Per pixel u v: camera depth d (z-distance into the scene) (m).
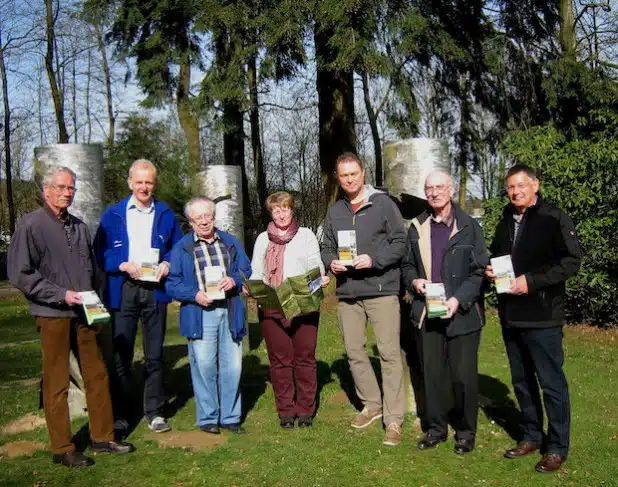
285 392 5.17
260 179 18.92
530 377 4.41
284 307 4.74
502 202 10.62
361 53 8.89
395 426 4.77
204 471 4.30
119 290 5.00
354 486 4.02
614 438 4.77
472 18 11.78
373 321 4.89
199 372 4.97
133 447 4.68
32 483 4.15
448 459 4.42
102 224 5.04
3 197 30.06
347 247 4.67
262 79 10.38
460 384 4.46
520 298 4.20
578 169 9.48
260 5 9.70
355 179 4.80
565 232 4.12
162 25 11.35
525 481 4.06
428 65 10.49
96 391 4.61
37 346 9.34
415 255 4.57
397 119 10.33
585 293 9.52
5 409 5.79
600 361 7.38
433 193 4.39
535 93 13.64
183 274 4.91
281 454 4.55
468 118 13.40
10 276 4.16
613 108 12.25
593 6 14.83
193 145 14.29
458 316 4.41
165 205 5.25
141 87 12.20
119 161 14.42
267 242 5.16
